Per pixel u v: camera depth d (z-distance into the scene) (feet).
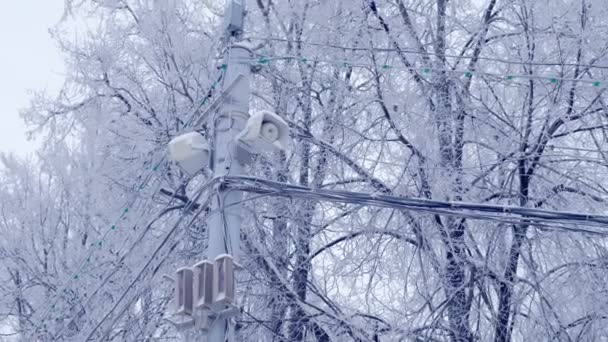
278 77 36.50
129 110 37.73
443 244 33.04
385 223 33.94
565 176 34.01
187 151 25.40
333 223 34.24
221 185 24.86
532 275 33.09
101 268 35.96
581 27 34.88
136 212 36.04
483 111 35.22
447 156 34.40
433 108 35.32
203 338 23.29
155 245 35.42
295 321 33.19
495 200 34.47
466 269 32.94
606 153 34.60
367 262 33.35
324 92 36.50
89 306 35.55
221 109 25.99
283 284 32.99
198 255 34.78
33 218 41.14
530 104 34.22
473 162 35.32
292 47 36.70
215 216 24.72
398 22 36.63
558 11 35.19
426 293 32.12
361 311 32.89
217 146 25.62
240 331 33.42
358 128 35.60
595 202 33.73
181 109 36.65
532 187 34.58
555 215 24.14
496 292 33.01
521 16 36.52
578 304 33.04
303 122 36.22
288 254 34.45
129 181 37.19
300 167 35.35
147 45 37.86
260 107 36.86
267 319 33.60
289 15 36.99
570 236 33.12
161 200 35.99
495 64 35.96
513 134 34.71
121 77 38.06
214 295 22.77
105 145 37.81
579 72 34.78
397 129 34.35
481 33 36.14
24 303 41.42
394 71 35.27
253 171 34.81
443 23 37.19
